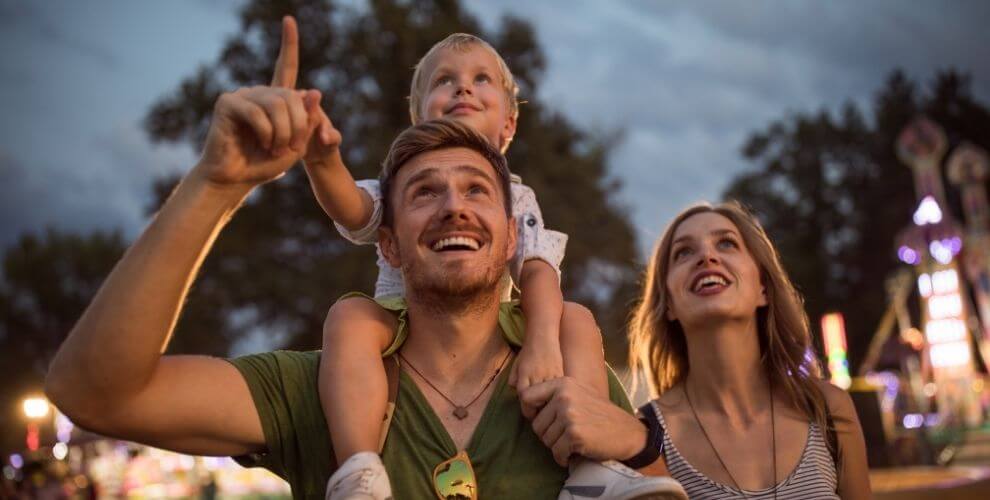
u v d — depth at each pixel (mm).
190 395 2039
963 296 29516
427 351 2336
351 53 28500
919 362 30266
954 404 28000
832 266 57250
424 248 2248
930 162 32875
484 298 2291
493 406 2260
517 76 30047
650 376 4316
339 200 2367
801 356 3863
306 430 2221
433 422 2211
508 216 2428
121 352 1812
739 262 3857
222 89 29422
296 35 1893
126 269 1825
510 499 2146
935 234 31031
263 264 27953
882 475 15602
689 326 3893
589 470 2121
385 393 2230
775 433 3697
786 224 61375
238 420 2137
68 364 1818
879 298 52562
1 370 54000
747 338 3859
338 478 1980
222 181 1848
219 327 28562
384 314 2453
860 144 62656
